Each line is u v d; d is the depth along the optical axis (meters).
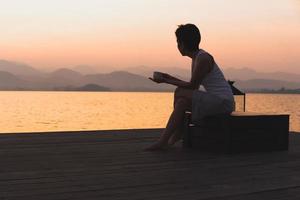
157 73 4.31
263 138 4.52
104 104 162.62
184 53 4.38
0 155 3.88
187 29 4.26
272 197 2.70
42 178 3.04
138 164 3.62
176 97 4.39
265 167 3.66
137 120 63.38
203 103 4.22
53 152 4.09
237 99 5.29
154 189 2.81
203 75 4.22
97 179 3.04
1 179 2.98
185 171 3.40
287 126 4.71
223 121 4.27
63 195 2.61
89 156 3.93
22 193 2.63
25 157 3.80
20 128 52.34
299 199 2.67
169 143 4.57
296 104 139.00
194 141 4.55
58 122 62.94
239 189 2.88
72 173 3.22
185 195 2.68
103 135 5.43
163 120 62.94
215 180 3.12
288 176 3.32
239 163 3.80
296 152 4.55
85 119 69.62
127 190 2.77
